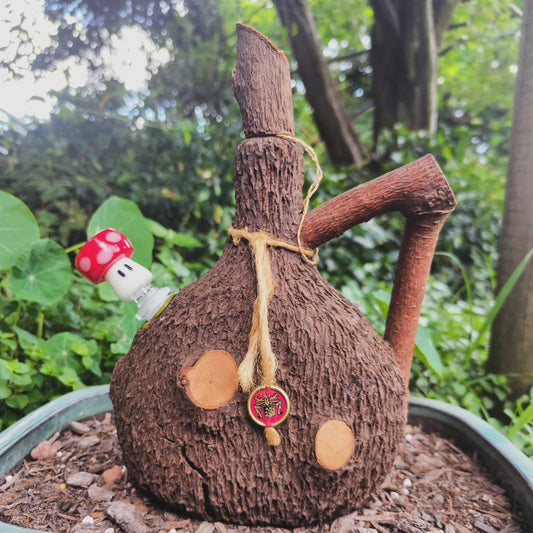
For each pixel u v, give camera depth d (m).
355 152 3.62
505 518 0.86
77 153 2.54
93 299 1.82
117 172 2.61
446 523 0.83
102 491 0.88
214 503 0.76
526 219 1.51
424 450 1.13
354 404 0.76
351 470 0.76
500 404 1.66
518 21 4.17
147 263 1.40
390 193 0.82
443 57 4.64
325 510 0.78
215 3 3.16
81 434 1.13
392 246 3.13
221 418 0.75
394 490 0.94
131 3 2.61
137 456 0.80
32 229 1.36
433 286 2.55
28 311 1.55
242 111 0.86
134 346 0.85
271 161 0.81
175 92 3.04
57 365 1.35
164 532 0.76
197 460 0.76
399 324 0.91
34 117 2.39
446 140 3.62
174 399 0.77
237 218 0.86
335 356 0.76
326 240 0.86
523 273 1.52
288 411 0.74
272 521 0.78
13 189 2.24
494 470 1.00
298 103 4.02
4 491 0.87
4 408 1.29
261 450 0.75
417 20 3.39
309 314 0.78
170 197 2.64
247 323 0.78
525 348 1.55
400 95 3.69
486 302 2.95
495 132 5.25
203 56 2.91
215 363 0.76
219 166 2.81
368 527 0.80
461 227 3.40
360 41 4.75
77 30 2.47
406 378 0.92
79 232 2.47
